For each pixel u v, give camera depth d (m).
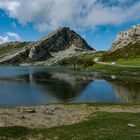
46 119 34.22
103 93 74.19
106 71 164.62
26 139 24.80
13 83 98.88
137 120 33.28
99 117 35.06
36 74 152.88
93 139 24.11
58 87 87.25
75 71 187.88
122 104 51.34
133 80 108.12
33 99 63.75
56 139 24.70
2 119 32.19
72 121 33.44
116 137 24.70
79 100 62.91
